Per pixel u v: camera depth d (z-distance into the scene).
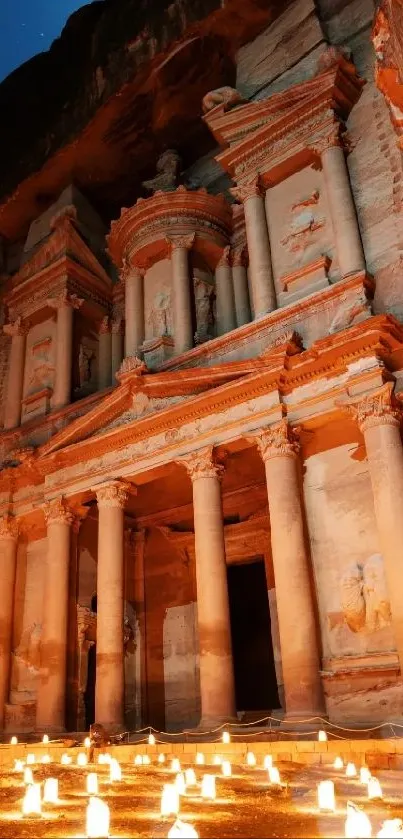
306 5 23.97
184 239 23.69
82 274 27.53
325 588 16.77
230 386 18.19
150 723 23.17
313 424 17.42
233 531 23.03
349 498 17.22
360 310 17.52
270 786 8.70
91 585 23.61
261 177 21.92
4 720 22.25
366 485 17.08
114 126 27.34
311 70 23.02
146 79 25.84
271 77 24.25
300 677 15.34
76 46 28.06
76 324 27.42
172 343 22.67
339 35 23.23
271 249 21.27
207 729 15.92
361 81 21.02
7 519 23.91
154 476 20.28
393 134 19.77
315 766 11.59
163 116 26.81
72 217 28.80
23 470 23.80
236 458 20.59
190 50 25.19
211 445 18.47
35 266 29.14
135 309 24.12
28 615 23.75
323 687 15.72
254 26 24.92
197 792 8.11
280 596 16.11
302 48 23.69
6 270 31.88
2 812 6.77
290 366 17.52
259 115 22.08
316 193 20.66
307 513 17.64
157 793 8.15
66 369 25.95
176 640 23.89
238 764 12.30
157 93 26.22
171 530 24.88
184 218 24.02
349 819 4.94
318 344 16.89
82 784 9.27
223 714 16.22
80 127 27.55
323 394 17.06
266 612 26.17
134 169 29.20
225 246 24.50
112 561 19.77
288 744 12.84
